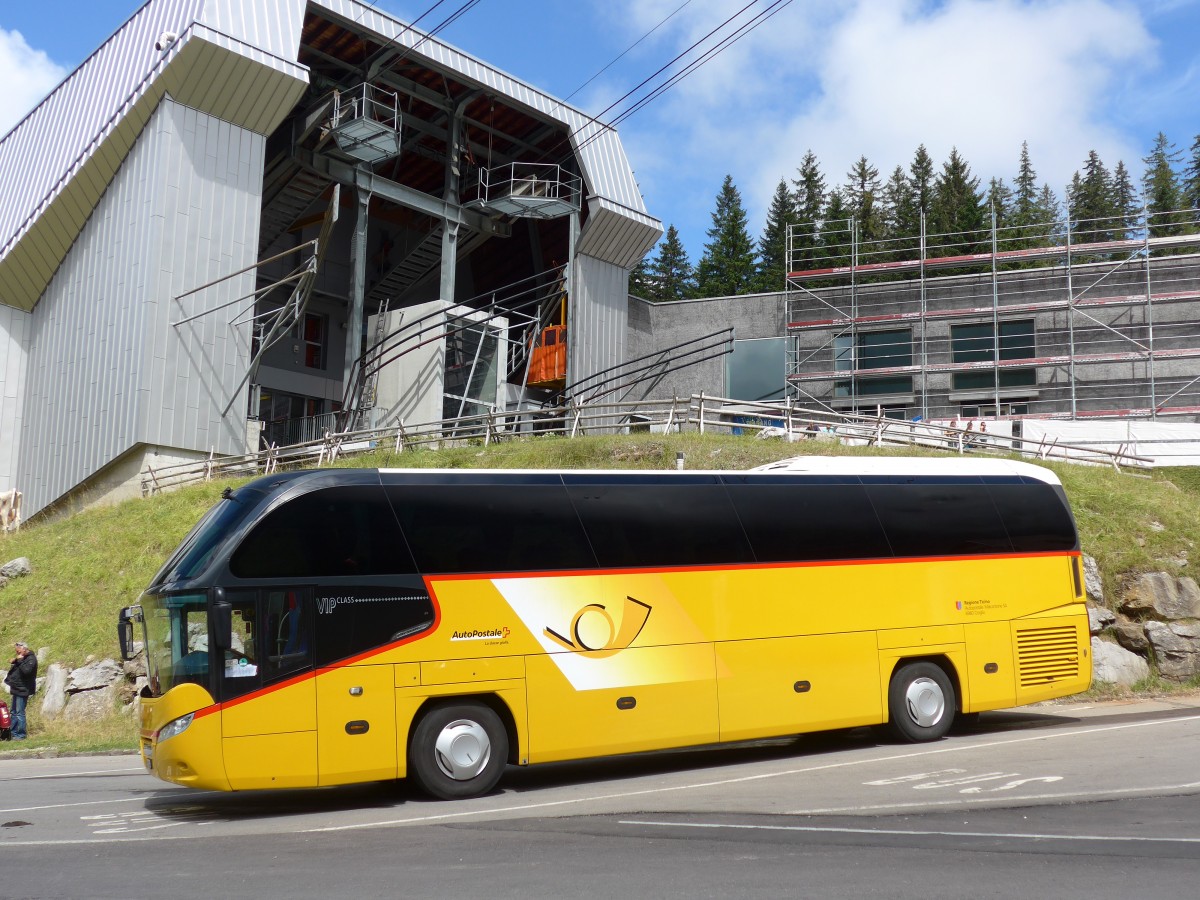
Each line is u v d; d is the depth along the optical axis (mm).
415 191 41781
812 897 6160
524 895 6410
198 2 32312
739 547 13156
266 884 6938
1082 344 43344
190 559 10992
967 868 6828
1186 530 22469
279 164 39750
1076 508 23219
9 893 6840
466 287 52125
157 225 31922
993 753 12625
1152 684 19500
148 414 31094
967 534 14859
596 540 12359
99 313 33562
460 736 11219
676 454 25203
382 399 40312
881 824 8492
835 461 14555
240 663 10461
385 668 10953
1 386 35938
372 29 36875
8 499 31391
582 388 42656
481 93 41875
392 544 11344
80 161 33906
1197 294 41406
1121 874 6570
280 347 45500
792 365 47719
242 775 10250
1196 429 34344
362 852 8102
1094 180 88188
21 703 18266
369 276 48312
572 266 43406
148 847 8633
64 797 12211
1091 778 10484
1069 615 15328
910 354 46031
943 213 77688
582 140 43656
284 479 11367
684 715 12320
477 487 12031
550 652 11742
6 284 36000
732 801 10023
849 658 13555
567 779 12602
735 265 82750
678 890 6426
